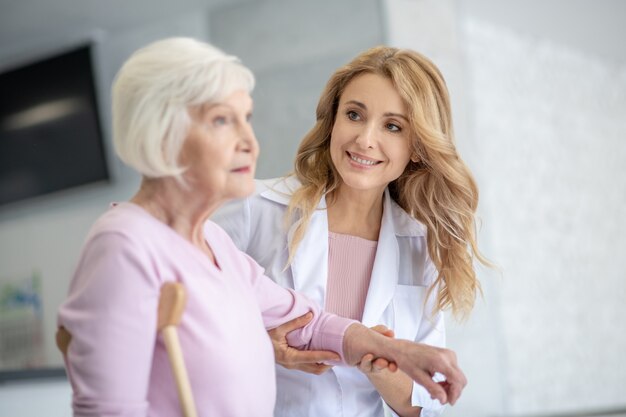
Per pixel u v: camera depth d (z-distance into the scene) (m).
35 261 4.77
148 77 0.96
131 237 0.95
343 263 1.56
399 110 1.45
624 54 4.64
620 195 4.46
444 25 3.76
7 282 4.84
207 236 1.12
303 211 1.52
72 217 4.66
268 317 1.26
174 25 4.23
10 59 4.80
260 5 3.92
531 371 4.12
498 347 3.94
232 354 1.01
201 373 0.99
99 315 0.92
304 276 1.50
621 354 4.30
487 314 3.89
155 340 0.99
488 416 3.74
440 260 1.60
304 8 3.78
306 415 1.48
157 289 0.96
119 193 4.52
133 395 0.93
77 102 4.57
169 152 0.97
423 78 1.46
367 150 1.43
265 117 3.87
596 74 4.58
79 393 0.92
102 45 4.52
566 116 4.43
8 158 4.82
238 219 1.53
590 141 4.45
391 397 1.46
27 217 4.82
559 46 4.51
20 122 4.75
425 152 1.52
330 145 1.52
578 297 4.27
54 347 4.67
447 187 1.56
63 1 4.36
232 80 0.99
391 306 1.57
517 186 4.25
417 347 1.19
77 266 0.97
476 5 4.19
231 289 1.07
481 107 4.23
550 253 4.26
